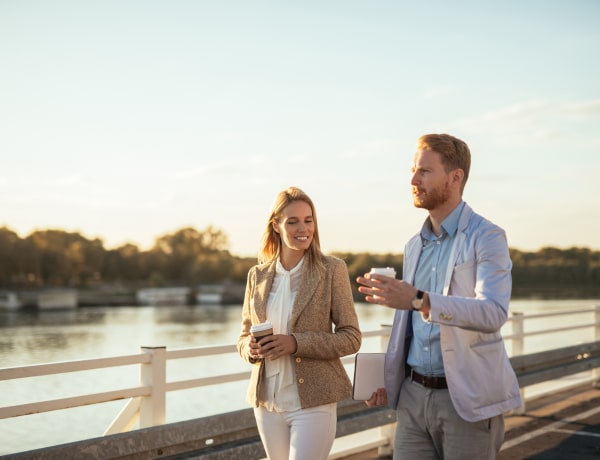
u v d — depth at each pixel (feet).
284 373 12.10
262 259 13.14
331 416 12.21
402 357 11.12
